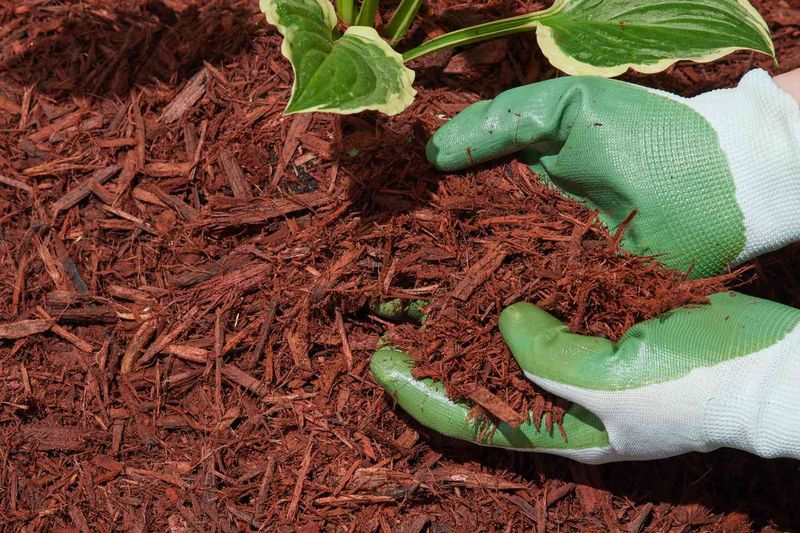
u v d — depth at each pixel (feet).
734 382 3.60
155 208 4.08
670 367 3.63
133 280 4.03
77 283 4.02
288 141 4.10
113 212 4.08
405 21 4.10
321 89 3.62
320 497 3.90
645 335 3.67
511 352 3.77
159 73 4.21
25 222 4.09
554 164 3.88
